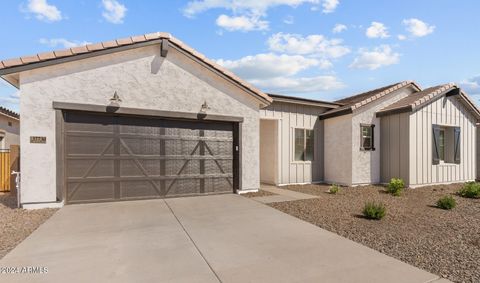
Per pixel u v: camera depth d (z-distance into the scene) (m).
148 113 8.51
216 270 3.80
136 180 8.63
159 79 8.72
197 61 9.16
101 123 8.22
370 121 12.90
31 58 7.01
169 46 8.73
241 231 5.59
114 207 7.60
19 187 7.34
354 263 4.05
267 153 13.29
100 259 4.13
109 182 8.29
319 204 8.27
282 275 3.66
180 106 9.02
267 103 10.63
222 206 7.90
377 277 3.62
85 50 7.54
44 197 7.35
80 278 3.54
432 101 12.62
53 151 7.43
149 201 8.49
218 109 9.66
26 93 7.16
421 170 12.19
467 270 3.84
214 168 9.83
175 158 9.20
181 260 4.13
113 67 8.09
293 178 12.93
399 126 12.32
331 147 13.41
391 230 5.72
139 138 8.70
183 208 7.60
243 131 10.12
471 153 14.30
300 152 13.24
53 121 7.43
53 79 7.43
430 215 7.00
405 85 13.75
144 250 4.51
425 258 4.27
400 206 8.11
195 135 9.55
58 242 4.84
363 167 12.64
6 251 4.46
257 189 10.40
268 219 6.53
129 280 3.49
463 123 13.98
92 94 7.83
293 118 13.04
